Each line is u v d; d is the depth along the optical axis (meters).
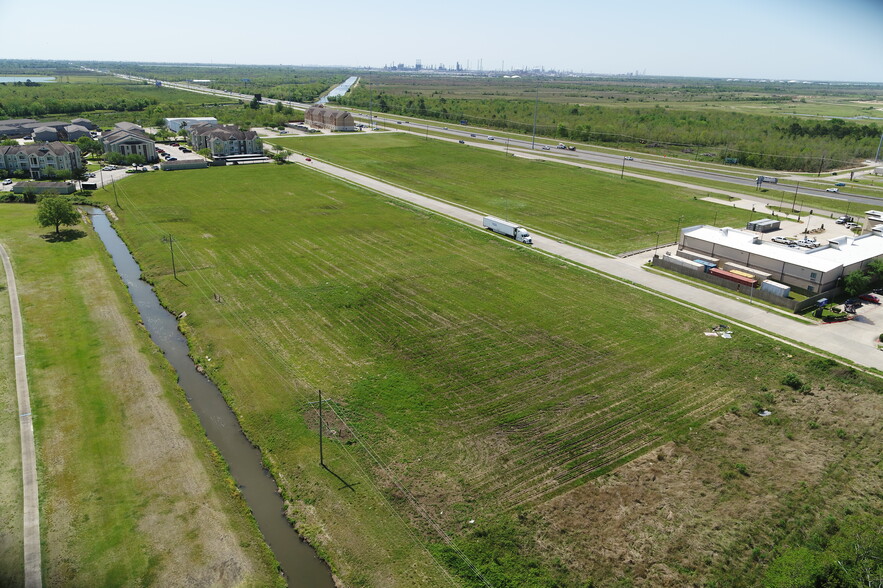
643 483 41.28
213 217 104.06
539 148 196.00
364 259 84.50
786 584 31.52
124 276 78.38
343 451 44.09
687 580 33.78
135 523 37.16
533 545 36.00
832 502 39.53
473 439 45.53
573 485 40.97
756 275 78.31
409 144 194.50
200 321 64.44
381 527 37.31
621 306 70.31
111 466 42.09
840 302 73.00
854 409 50.19
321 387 52.22
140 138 154.12
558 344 60.78
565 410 49.50
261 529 37.69
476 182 139.50
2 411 47.53
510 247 91.19
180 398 50.78
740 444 45.56
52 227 95.25
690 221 108.56
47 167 130.12
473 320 65.88
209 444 45.12
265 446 44.91
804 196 131.88
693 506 39.25
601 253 89.62
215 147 164.50
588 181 143.12
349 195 122.62
